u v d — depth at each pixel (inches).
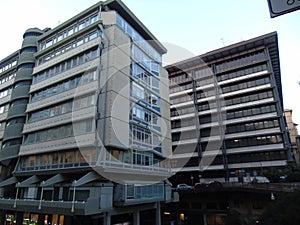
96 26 765.9
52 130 768.9
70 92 753.6
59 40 914.7
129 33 845.2
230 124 1477.6
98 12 802.8
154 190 768.9
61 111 767.7
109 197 598.2
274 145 1334.9
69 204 549.0
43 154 768.9
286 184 845.8
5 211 844.0
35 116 860.0
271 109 1390.3
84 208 518.9
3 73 1147.9
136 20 888.3
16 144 900.0
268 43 1514.5
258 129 1398.9
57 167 702.5
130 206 679.1
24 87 957.8
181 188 1147.3
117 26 768.3
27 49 1031.6
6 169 917.2
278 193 823.7
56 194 681.6
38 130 812.6
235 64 1582.2
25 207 655.1
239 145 1437.0
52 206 585.0
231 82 1545.3
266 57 1482.5
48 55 924.6
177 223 1127.6
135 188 668.1
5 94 1101.7
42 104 835.4
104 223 584.1
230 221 897.5
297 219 424.8
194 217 1115.3
